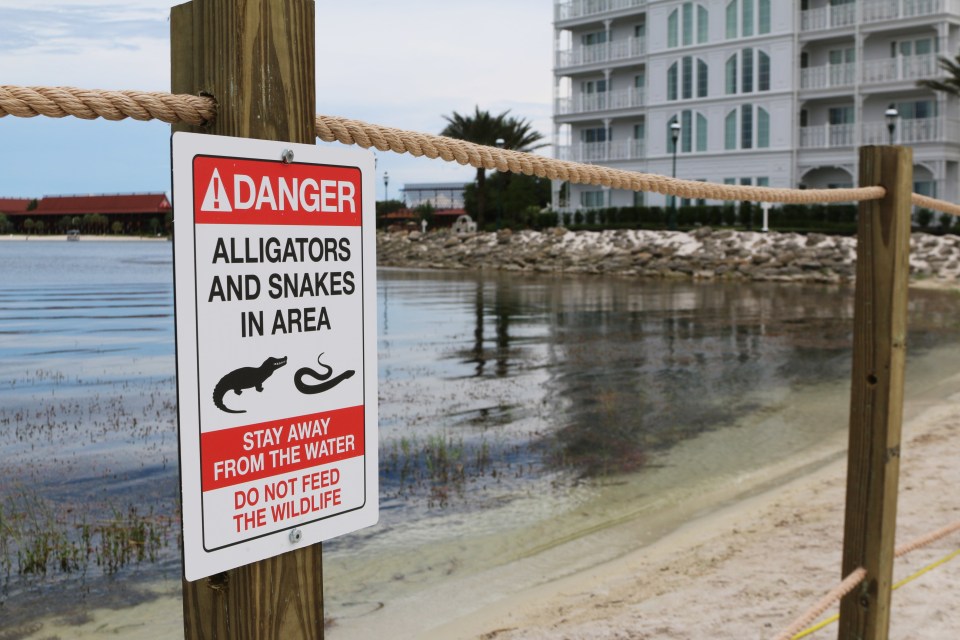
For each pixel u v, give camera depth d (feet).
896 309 9.23
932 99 128.26
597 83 165.27
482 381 40.86
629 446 28.30
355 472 4.58
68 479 23.95
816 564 16.62
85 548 18.57
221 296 3.94
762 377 41.98
